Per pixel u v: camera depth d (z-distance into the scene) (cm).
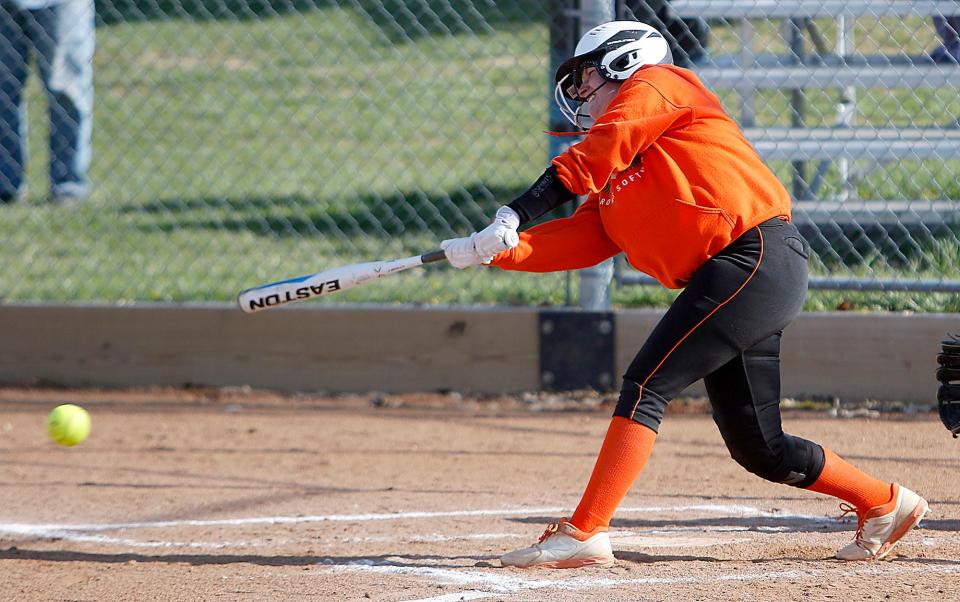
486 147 4800
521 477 2055
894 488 1468
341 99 5562
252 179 4525
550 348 2541
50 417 1764
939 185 3375
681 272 1388
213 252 3544
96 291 3145
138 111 5494
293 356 2644
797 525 1720
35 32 4150
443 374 2594
